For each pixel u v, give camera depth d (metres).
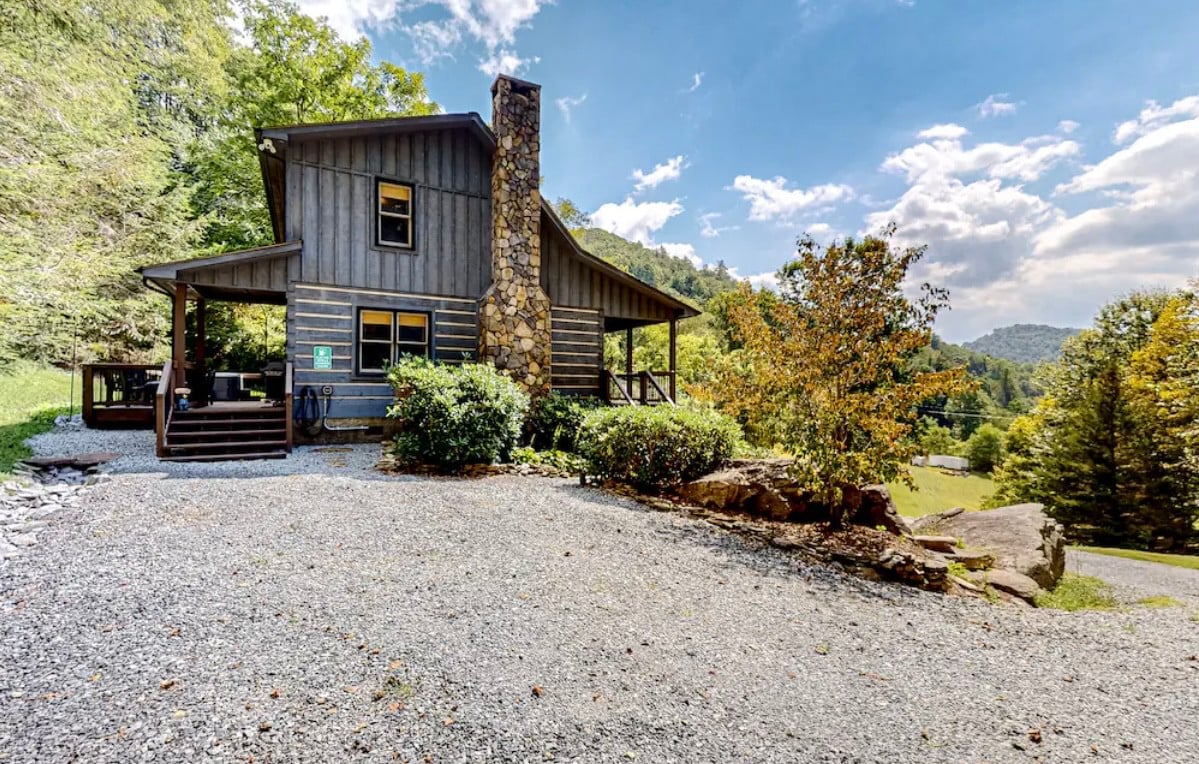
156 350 15.19
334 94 18.09
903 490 25.34
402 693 2.34
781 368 5.95
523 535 4.68
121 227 12.82
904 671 2.97
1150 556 9.16
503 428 7.64
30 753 1.88
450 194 10.34
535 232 10.06
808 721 2.37
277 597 3.21
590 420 7.52
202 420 8.00
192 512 4.77
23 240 9.77
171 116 15.87
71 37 10.20
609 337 32.22
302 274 9.08
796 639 3.24
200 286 8.77
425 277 10.09
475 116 10.15
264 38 17.20
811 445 5.61
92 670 2.40
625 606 3.46
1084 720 2.59
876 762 2.12
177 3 12.02
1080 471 14.73
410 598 3.31
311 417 9.03
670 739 2.16
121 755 1.88
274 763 1.88
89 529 4.28
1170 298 17.23
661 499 6.38
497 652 2.74
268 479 6.11
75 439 8.67
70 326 12.19
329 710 2.19
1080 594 5.38
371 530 4.53
